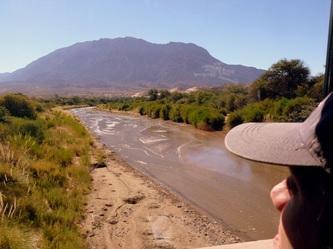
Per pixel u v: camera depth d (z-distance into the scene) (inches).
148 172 524.1
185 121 1310.3
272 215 343.3
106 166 543.8
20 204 264.2
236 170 527.8
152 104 1887.3
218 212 350.6
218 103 1573.6
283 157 22.5
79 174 430.6
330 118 21.1
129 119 1656.0
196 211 349.7
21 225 236.5
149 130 1122.0
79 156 576.1
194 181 472.4
